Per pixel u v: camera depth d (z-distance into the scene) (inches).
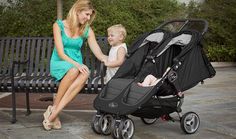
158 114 189.8
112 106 180.9
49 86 204.8
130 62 201.0
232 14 513.7
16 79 211.9
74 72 193.9
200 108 255.0
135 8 480.1
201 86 348.8
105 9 451.5
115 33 204.2
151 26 472.7
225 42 518.0
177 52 203.3
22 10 422.6
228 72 450.9
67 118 223.3
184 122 193.5
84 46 222.8
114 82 192.9
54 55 209.2
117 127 181.0
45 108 247.1
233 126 209.6
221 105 264.5
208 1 538.9
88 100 273.0
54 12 421.4
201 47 194.1
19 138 185.6
